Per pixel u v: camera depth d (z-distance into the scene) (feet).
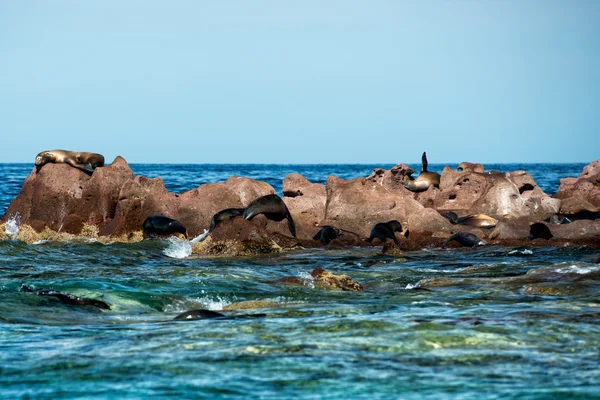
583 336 103.35
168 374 85.25
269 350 96.02
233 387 80.38
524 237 301.63
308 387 80.18
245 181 329.31
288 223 305.53
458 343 99.30
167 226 284.41
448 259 242.99
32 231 282.56
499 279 174.60
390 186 379.76
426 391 78.59
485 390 78.69
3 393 79.00
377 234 302.86
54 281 167.63
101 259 231.71
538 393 77.30
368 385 80.79
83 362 90.89
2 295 143.13
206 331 109.29
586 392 77.51
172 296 153.69
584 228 298.15
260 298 154.10
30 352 96.84
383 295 157.17
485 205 367.66
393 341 100.48
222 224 274.98
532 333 104.99
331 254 263.90
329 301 148.36
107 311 137.18
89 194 301.22
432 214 321.52
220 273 189.26
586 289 154.81
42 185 303.89
